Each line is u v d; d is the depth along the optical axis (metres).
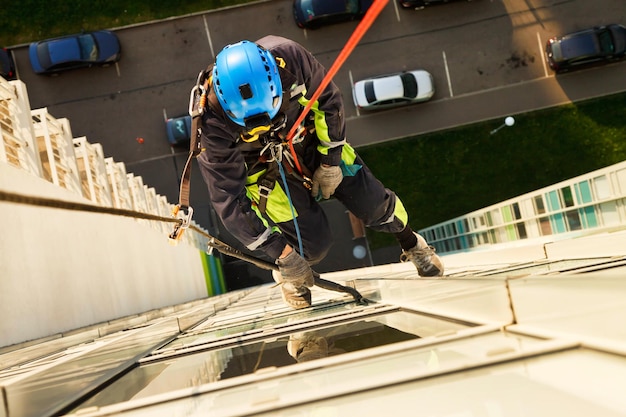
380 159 22.09
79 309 6.88
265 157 3.44
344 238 21.38
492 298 1.46
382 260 21.25
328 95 3.31
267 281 22.36
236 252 3.37
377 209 3.87
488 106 22.58
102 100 22.02
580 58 21.81
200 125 3.07
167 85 22.28
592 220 7.81
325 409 0.98
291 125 3.33
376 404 0.96
